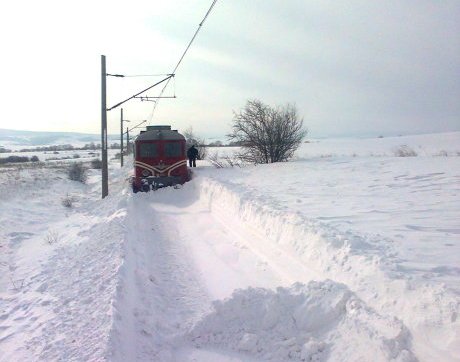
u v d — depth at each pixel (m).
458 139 64.19
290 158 32.16
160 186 21.56
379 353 4.25
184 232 12.29
